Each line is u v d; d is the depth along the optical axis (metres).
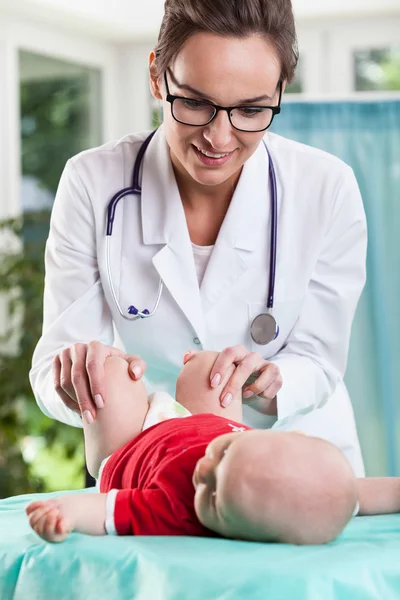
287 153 1.78
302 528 1.06
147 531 1.14
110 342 1.80
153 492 1.17
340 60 4.04
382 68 3.98
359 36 3.99
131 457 1.33
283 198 1.72
